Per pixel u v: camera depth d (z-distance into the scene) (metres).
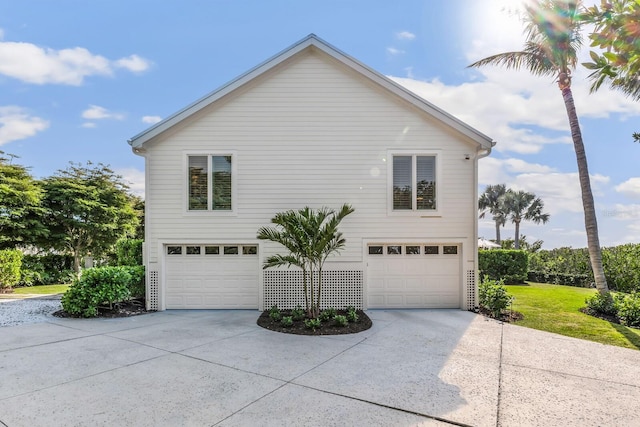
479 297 9.52
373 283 9.63
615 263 13.10
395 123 9.66
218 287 9.61
